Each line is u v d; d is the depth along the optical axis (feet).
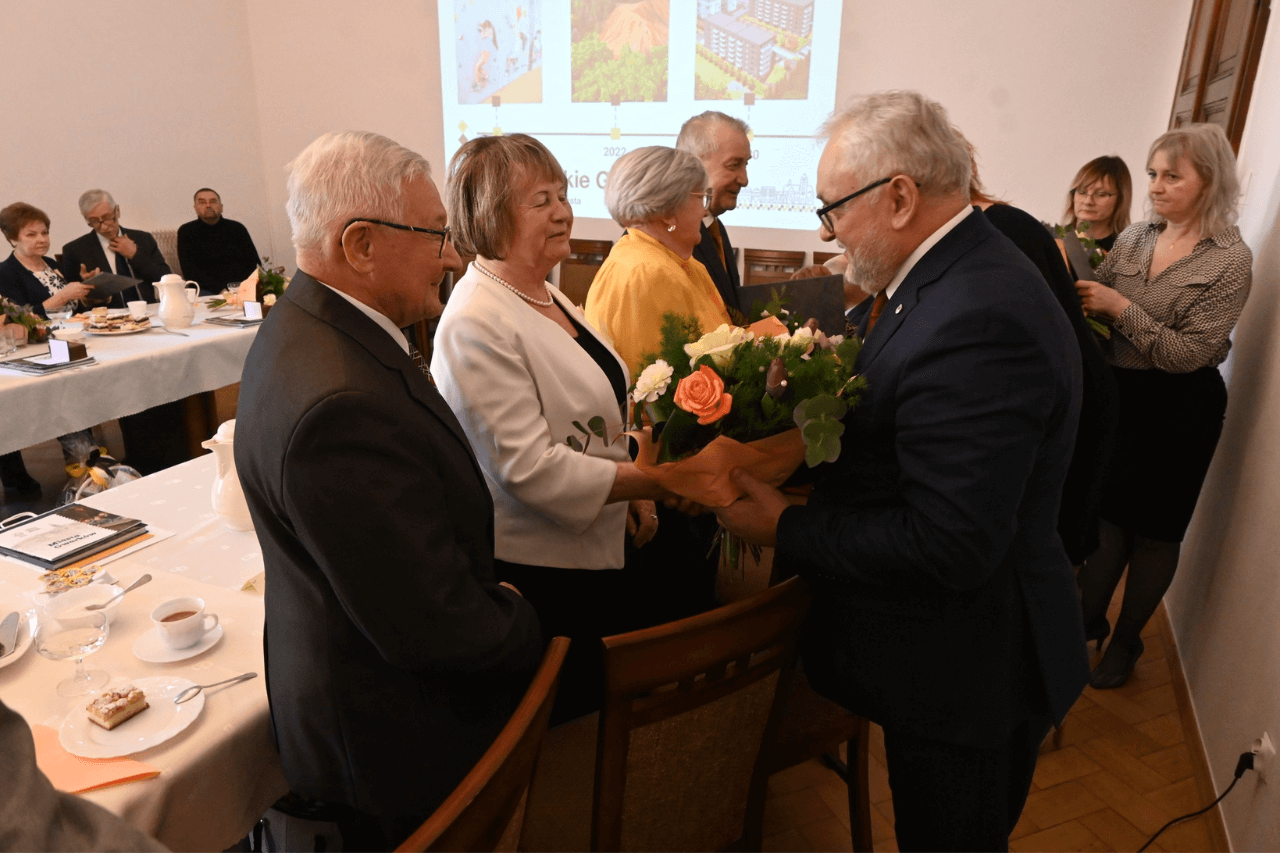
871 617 3.70
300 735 3.14
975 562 3.11
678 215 5.75
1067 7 15.05
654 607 5.78
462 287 4.57
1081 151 15.61
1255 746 5.20
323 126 22.56
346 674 3.02
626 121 18.94
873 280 3.69
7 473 11.59
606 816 3.31
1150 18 14.56
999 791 3.77
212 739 3.22
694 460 3.67
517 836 2.86
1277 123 7.21
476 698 3.32
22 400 8.64
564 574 4.95
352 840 3.48
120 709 3.22
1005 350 3.05
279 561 3.04
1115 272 7.29
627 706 3.14
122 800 2.89
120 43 19.06
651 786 3.43
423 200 3.13
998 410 3.02
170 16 20.16
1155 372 6.91
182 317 11.69
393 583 2.78
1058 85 15.46
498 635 3.17
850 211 3.48
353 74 21.79
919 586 3.33
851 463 3.66
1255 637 5.60
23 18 17.04
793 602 3.43
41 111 17.58
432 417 3.16
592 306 5.89
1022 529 3.59
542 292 4.83
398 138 21.83
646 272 5.54
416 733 3.14
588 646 5.08
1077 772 6.45
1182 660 7.52
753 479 3.82
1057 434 3.41
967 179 3.43
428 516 2.91
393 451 2.79
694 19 17.83
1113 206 8.22
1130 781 6.36
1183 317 6.65
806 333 3.75
